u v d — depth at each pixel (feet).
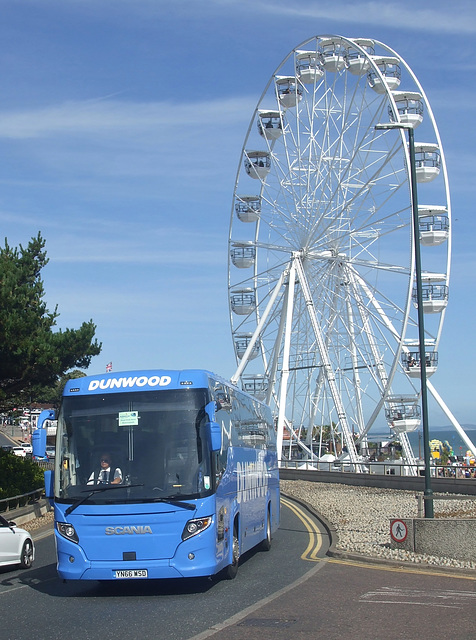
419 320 62.28
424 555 47.88
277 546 60.80
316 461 137.18
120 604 38.22
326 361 130.82
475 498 88.22
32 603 39.11
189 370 43.19
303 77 138.72
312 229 130.82
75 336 99.40
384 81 115.85
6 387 100.78
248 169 153.79
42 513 93.30
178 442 40.70
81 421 41.78
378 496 100.83
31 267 108.78
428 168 120.78
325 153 129.29
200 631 30.53
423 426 59.57
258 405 61.93
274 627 30.48
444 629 29.19
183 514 39.37
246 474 51.42
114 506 39.55
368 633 28.94
